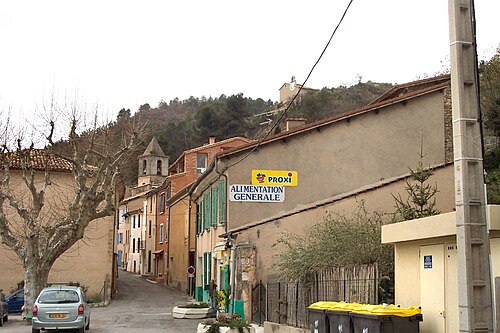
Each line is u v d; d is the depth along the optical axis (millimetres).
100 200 30234
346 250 16344
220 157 26422
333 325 12211
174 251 52750
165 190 58094
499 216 9297
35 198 29672
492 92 28141
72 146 31062
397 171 26344
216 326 20250
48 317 21344
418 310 10750
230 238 23984
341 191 26062
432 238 11211
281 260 20484
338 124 26469
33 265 28812
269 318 20750
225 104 97438
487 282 7441
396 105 26703
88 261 39469
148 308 36000
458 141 7758
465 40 7914
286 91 91812
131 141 31516
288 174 26047
